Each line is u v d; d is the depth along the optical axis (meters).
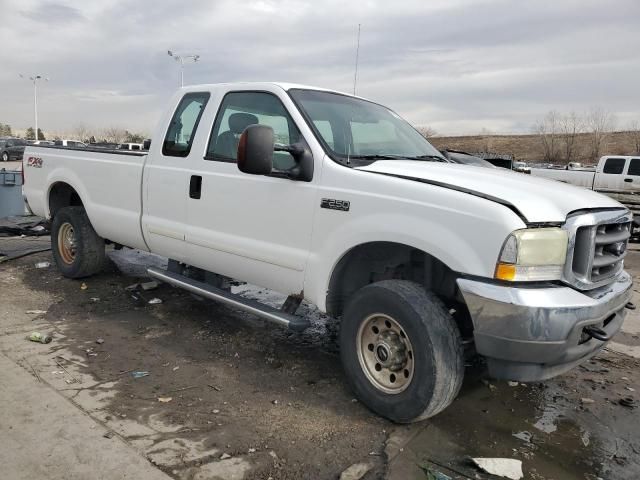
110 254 7.88
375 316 3.52
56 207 6.69
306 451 3.15
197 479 2.83
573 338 3.05
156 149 5.09
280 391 3.90
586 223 3.19
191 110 4.93
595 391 4.21
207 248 4.60
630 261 10.05
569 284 3.16
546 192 3.37
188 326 5.16
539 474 3.07
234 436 3.27
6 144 38.84
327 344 4.89
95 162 5.79
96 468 2.85
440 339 3.23
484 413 3.77
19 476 2.75
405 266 3.80
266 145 3.56
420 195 3.31
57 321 5.11
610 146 58.66
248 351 4.63
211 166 4.55
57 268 6.93
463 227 3.12
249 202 4.22
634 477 3.10
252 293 6.25
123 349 4.54
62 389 3.73
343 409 3.66
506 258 2.99
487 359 3.21
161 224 5.00
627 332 5.62
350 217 3.60
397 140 4.59
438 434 3.44
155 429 3.29
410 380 3.35
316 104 4.28
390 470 3.00
